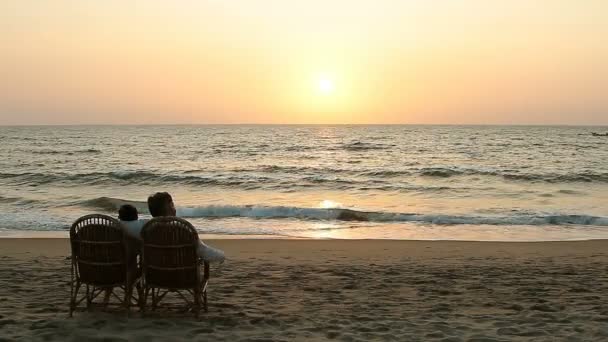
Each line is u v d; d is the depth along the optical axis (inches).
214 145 2856.8
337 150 2454.5
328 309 263.0
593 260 429.4
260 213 743.1
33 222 662.5
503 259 432.8
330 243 517.0
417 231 624.7
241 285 318.0
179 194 1016.9
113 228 221.8
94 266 225.9
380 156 2080.5
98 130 6589.6
